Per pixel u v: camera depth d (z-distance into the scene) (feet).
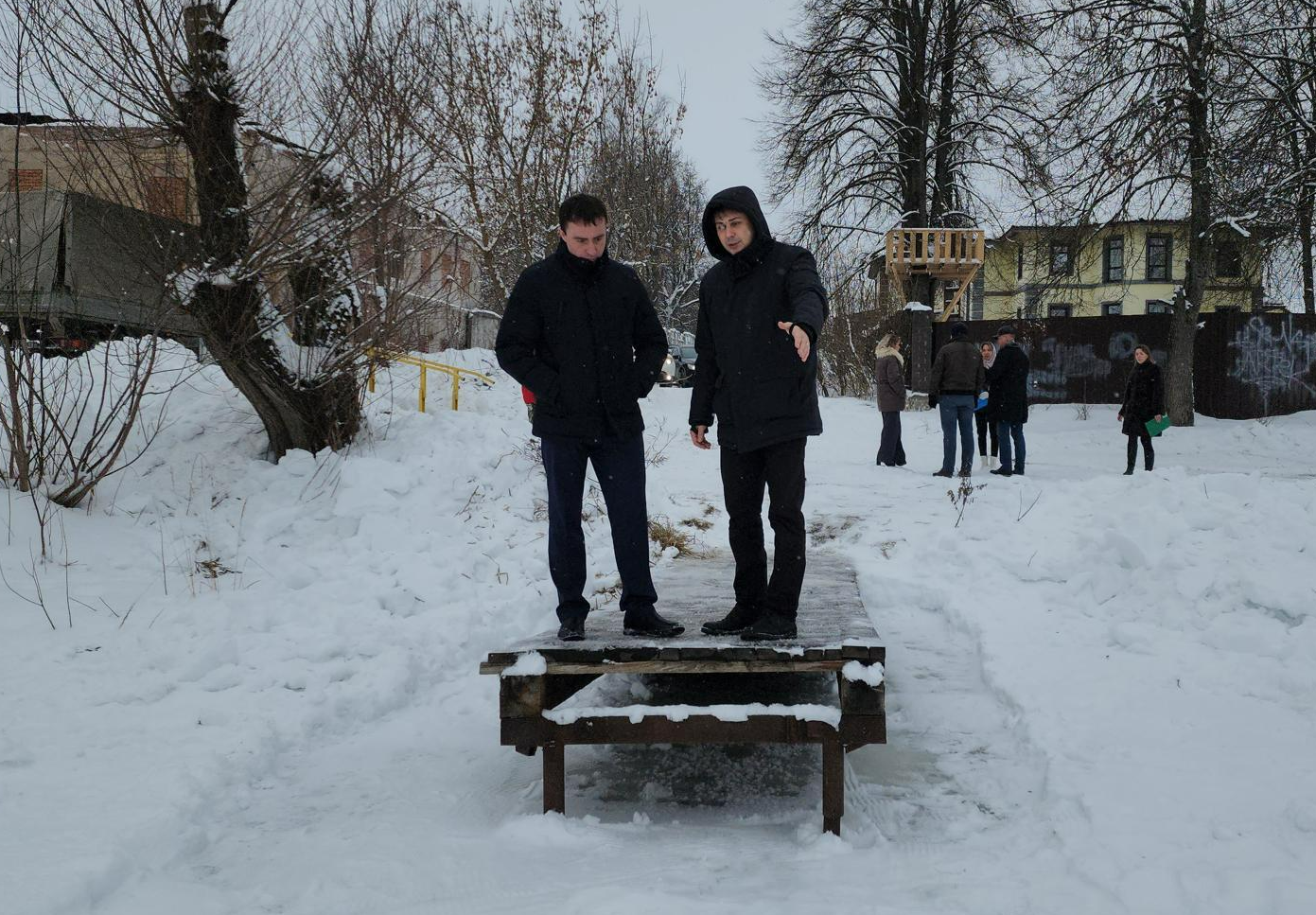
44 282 24.93
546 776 12.36
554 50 46.21
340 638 19.45
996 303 149.79
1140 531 21.53
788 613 12.89
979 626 20.49
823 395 101.35
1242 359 70.08
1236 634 17.20
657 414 55.57
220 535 24.93
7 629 18.22
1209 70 60.49
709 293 13.56
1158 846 10.42
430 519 27.12
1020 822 11.89
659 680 18.30
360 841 11.75
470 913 9.71
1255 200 59.26
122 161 26.27
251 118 27.20
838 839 11.39
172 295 25.96
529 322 13.67
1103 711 14.99
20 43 24.38
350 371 30.32
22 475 23.88
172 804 12.22
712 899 9.75
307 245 27.48
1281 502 21.25
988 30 73.41
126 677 16.87
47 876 10.02
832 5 80.43
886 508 30.99
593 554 26.81
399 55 29.30
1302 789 11.70
